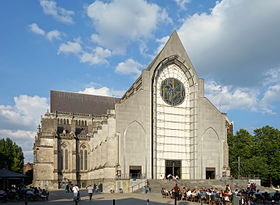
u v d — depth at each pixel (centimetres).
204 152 7750
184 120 7888
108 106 11719
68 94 11331
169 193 4647
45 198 4347
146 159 7100
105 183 6638
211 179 7175
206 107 7988
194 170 7569
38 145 9025
